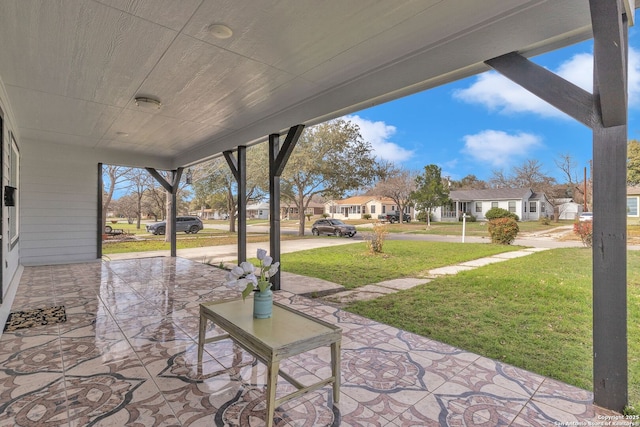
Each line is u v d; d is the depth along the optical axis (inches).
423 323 146.6
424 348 118.3
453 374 98.3
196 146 290.0
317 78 144.1
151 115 197.5
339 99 152.3
